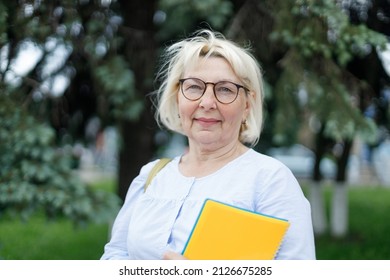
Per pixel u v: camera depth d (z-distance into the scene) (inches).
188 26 247.9
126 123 281.1
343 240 342.6
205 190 86.7
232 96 87.0
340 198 351.9
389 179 818.8
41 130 189.9
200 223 79.6
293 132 261.3
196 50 88.1
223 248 77.9
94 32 206.7
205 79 87.0
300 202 81.4
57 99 226.7
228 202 83.0
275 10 199.3
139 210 92.3
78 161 302.0
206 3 205.2
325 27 182.7
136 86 249.0
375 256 294.8
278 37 199.2
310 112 233.5
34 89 215.2
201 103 86.4
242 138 96.0
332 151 350.3
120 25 237.3
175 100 97.7
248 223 78.1
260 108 93.9
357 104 251.4
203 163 91.3
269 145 333.1
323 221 362.0
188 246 79.2
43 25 187.3
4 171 189.0
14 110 193.8
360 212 489.7
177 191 89.4
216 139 87.6
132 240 89.7
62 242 335.6
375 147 324.8
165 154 359.6
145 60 248.4
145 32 248.4
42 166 188.4
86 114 296.4
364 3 235.5
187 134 92.3
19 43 192.2
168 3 211.3
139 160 283.4
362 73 265.9
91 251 308.8
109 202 195.8
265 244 77.1
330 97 215.2
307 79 214.5
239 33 229.5
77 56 239.3
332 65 214.4
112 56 215.2
